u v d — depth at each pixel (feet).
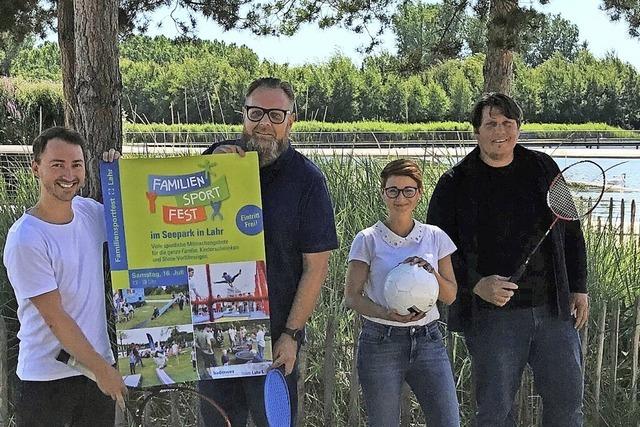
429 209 13.53
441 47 35.32
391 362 12.25
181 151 20.63
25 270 10.22
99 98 19.11
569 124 142.20
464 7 33.35
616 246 20.77
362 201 19.39
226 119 23.90
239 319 10.98
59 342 10.55
